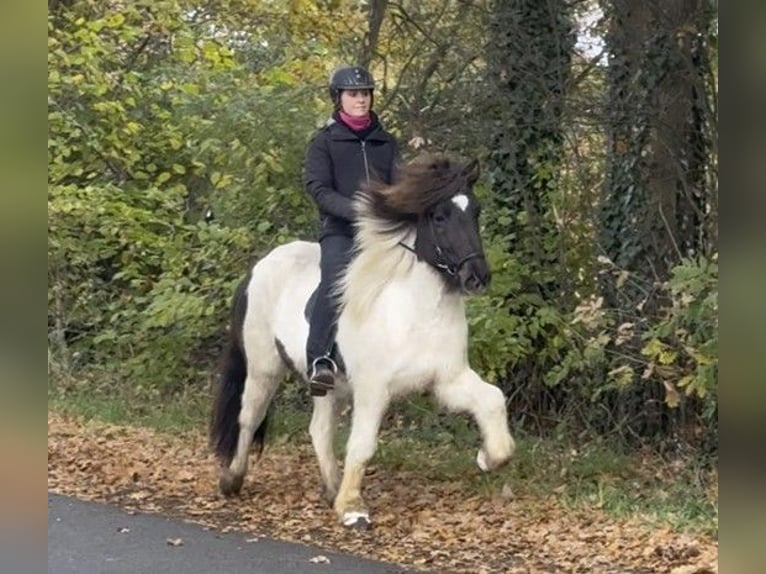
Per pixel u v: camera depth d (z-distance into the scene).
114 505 7.50
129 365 11.57
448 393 6.40
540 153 9.83
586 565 5.98
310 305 6.95
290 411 10.89
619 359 8.80
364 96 6.79
